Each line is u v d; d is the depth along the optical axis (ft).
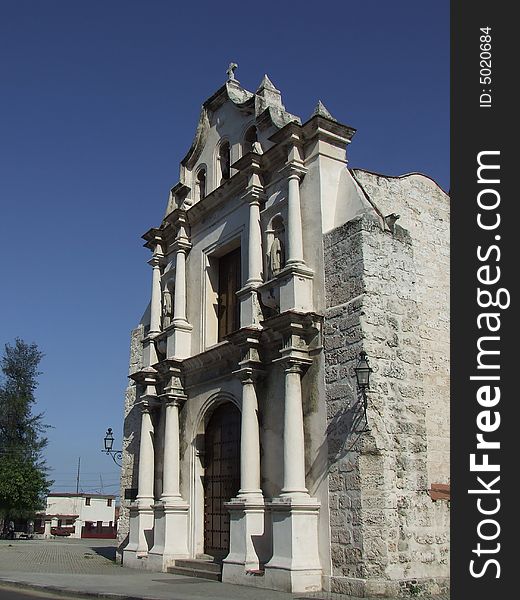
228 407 71.10
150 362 82.17
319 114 61.21
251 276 65.31
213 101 82.23
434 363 61.77
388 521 49.73
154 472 80.02
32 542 156.56
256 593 50.44
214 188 79.30
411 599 48.11
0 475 183.11
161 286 85.40
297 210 61.52
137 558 75.72
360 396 51.83
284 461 55.83
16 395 213.46
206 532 71.61
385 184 64.28
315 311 58.29
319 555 52.95
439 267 65.72
